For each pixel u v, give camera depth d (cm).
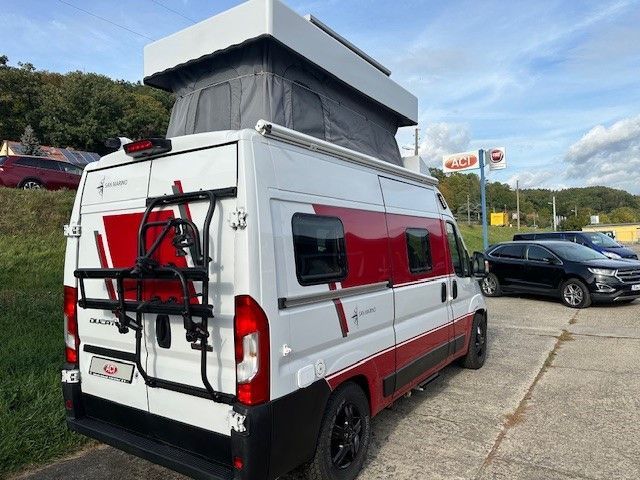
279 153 292
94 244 342
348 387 339
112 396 328
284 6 414
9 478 346
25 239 1055
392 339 397
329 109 476
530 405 489
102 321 333
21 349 536
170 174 298
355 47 527
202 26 446
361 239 362
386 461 376
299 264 294
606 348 712
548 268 1158
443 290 506
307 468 316
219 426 271
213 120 450
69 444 388
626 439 409
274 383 266
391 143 583
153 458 291
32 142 3375
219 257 269
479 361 621
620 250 1638
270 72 423
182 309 269
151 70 483
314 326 302
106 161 338
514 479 346
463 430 432
